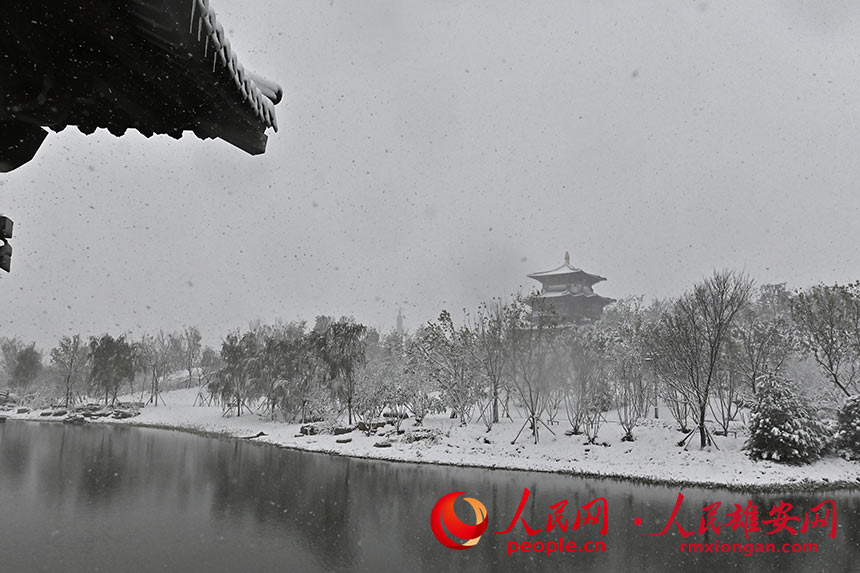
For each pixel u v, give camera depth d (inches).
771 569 437.1
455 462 882.1
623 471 800.3
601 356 1041.5
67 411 1769.2
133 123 141.5
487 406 1151.6
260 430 1278.3
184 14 107.0
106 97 130.5
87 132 143.3
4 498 653.9
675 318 994.1
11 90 126.6
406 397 1135.0
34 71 125.3
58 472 813.9
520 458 892.0
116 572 426.3
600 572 430.0
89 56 124.1
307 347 1355.8
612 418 1148.5
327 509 613.3
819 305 1005.8
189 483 741.9
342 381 1267.2
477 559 460.1
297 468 851.4
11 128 137.7
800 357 1055.6
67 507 616.1
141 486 724.0
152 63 123.6
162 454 984.9
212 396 1668.3
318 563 449.4
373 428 1128.2
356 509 613.0
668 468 804.0
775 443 812.0
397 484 737.6
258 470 834.8
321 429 1177.4
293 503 639.8
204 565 443.5
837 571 431.8
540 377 1024.9
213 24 116.2
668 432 957.8
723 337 933.8
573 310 2006.6
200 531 531.2
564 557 464.4
